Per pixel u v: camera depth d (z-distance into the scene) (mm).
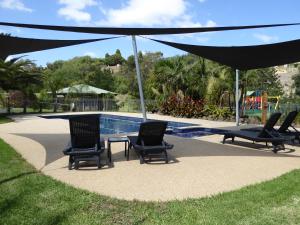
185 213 4613
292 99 26500
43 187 5688
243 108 21328
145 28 8391
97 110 30891
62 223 4215
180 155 8867
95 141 7672
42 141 11008
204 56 11750
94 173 6887
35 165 7508
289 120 10977
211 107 21172
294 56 10766
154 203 5023
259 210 4656
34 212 4555
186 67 24328
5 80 23031
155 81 27859
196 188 5871
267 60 11539
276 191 5488
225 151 9477
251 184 6051
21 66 24609
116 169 7250
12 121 18625
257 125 17016
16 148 9633
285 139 9352
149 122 7793
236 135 10359
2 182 5949
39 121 18625
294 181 6094
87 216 4461
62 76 49250
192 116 21828
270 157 8602
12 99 27312
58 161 7969
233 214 4535
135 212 4648
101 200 5105
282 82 47312
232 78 21844
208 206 4875
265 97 18547
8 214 4473
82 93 34344
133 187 5914
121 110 30016
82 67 51719
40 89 33375
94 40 10234
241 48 10203
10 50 10594
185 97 23062
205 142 11203
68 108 30125
